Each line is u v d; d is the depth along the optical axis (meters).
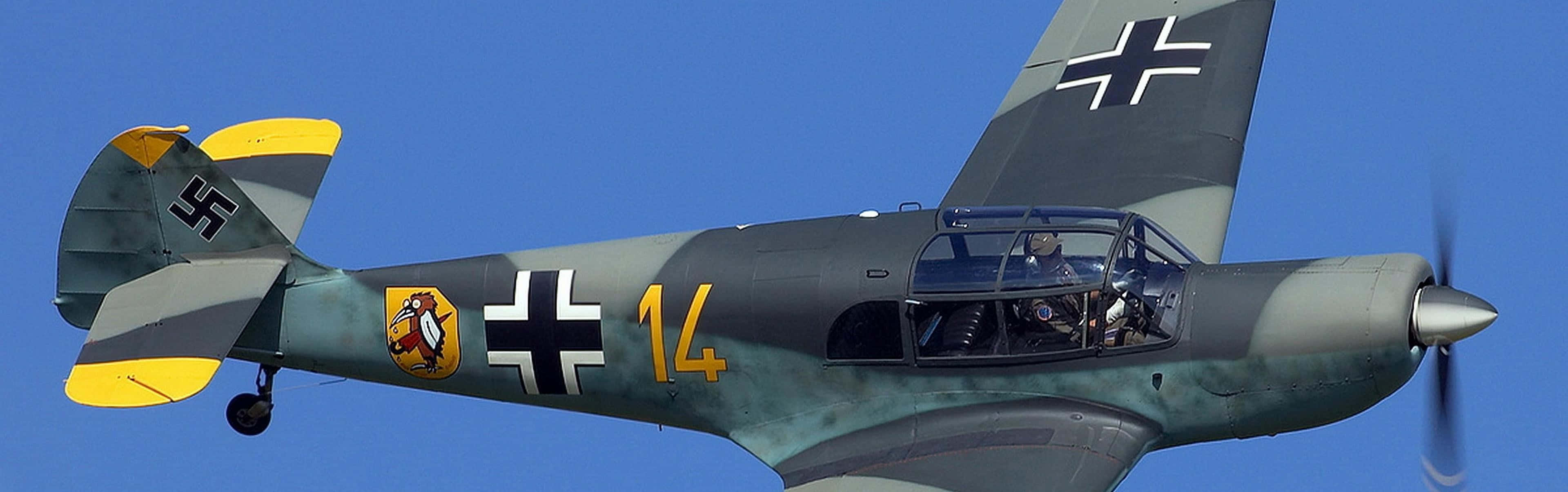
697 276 67.12
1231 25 79.81
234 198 71.56
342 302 71.19
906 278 64.31
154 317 69.06
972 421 64.81
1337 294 62.06
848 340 65.44
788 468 65.94
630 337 68.00
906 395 65.69
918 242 64.94
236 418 74.25
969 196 74.44
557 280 68.75
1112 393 64.00
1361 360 61.88
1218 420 63.81
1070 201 72.88
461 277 69.94
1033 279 63.31
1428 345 62.19
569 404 70.56
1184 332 63.16
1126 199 72.50
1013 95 79.19
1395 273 62.09
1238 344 62.66
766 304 66.06
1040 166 75.00
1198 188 72.44
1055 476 61.69
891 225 66.06
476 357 70.06
